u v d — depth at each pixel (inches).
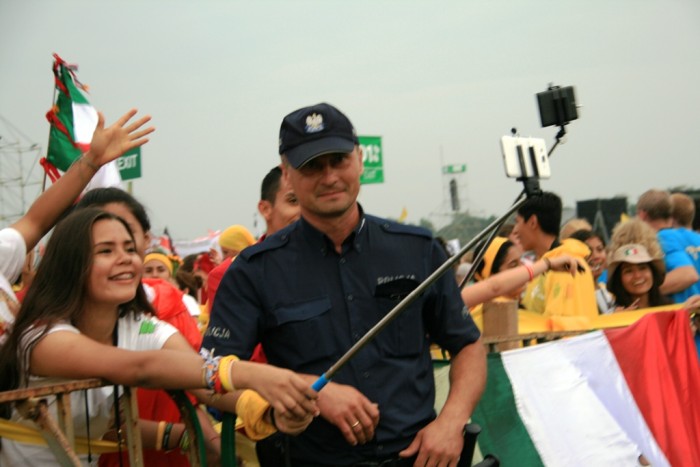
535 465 147.6
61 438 104.7
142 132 136.8
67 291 113.8
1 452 115.2
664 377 161.6
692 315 176.7
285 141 118.9
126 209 144.0
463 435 121.1
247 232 229.0
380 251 121.7
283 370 108.4
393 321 120.0
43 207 131.7
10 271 127.3
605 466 152.0
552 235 229.1
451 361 127.0
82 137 187.5
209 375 109.2
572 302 200.2
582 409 155.1
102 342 119.3
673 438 157.3
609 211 557.9
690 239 245.8
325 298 119.2
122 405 120.1
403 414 118.6
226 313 119.2
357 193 120.5
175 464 130.5
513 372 153.5
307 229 121.3
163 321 133.6
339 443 117.5
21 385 112.2
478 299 157.8
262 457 121.8
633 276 210.5
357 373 117.7
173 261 398.3
